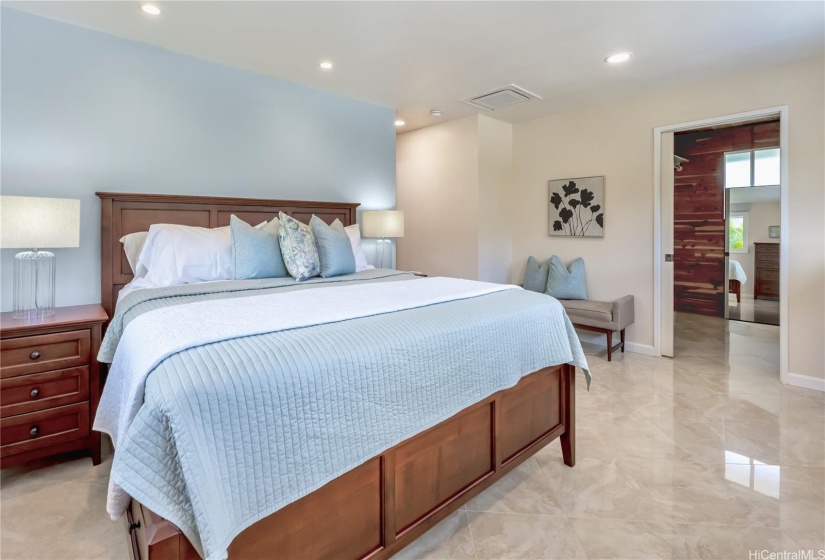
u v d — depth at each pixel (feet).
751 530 5.25
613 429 8.07
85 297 8.56
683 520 5.47
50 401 6.61
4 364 6.25
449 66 10.30
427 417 4.61
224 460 3.16
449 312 5.43
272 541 3.52
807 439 7.56
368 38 8.80
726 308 18.49
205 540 2.93
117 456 3.01
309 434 3.64
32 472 6.75
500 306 6.02
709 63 10.16
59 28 8.09
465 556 4.91
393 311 5.35
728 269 18.35
